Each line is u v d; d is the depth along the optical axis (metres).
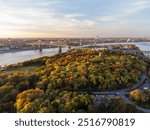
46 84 118.31
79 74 125.44
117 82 121.81
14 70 181.75
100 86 117.25
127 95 110.31
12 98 106.50
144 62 183.25
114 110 88.50
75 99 88.94
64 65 158.25
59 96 95.12
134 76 131.25
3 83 129.75
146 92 106.31
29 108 85.38
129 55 196.88
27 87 121.19
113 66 141.88
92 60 161.25
